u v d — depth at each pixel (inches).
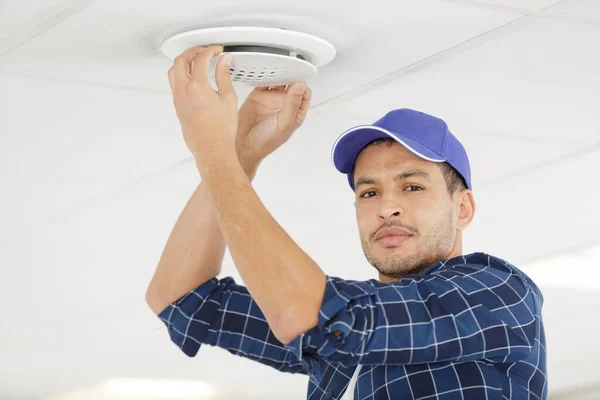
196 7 67.4
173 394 259.1
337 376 74.9
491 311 66.4
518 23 74.1
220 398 266.7
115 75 81.1
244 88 83.4
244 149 77.3
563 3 70.8
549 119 97.7
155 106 88.0
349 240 140.9
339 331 60.5
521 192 123.9
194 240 73.5
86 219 121.6
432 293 65.1
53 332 186.1
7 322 175.2
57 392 253.6
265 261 61.0
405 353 62.7
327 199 120.6
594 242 149.3
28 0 66.9
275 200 120.3
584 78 86.4
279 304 60.7
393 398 68.6
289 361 74.3
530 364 69.2
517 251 153.5
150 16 68.9
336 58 79.2
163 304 74.5
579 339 234.5
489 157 110.0
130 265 143.2
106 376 237.1
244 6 67.6
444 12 71.1
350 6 68.6
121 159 101.5
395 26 72.9
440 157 73.8
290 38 69.7
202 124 66.2
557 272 168.1
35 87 83.1
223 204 63.2
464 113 95.3
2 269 141.6
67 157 99.6
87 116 89.6
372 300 63.1
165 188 111.9
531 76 85.6
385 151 74.5
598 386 295.7
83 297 159.2
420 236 73.0
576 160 111.7
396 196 73.4
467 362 68.0
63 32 72.2
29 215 118.2
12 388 245.8
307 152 103.6
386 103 91.5
